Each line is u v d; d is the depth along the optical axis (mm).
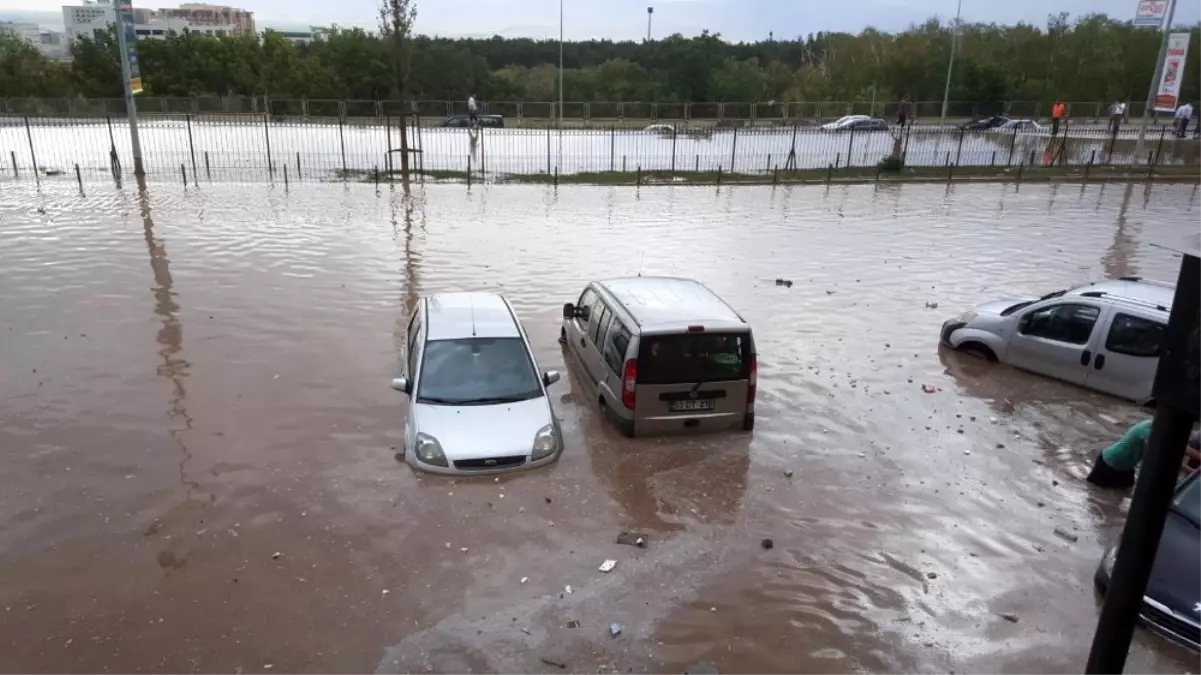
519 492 8859
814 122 58938
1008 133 50281
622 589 7234
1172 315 3000
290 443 9766
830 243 21734
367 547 7754
